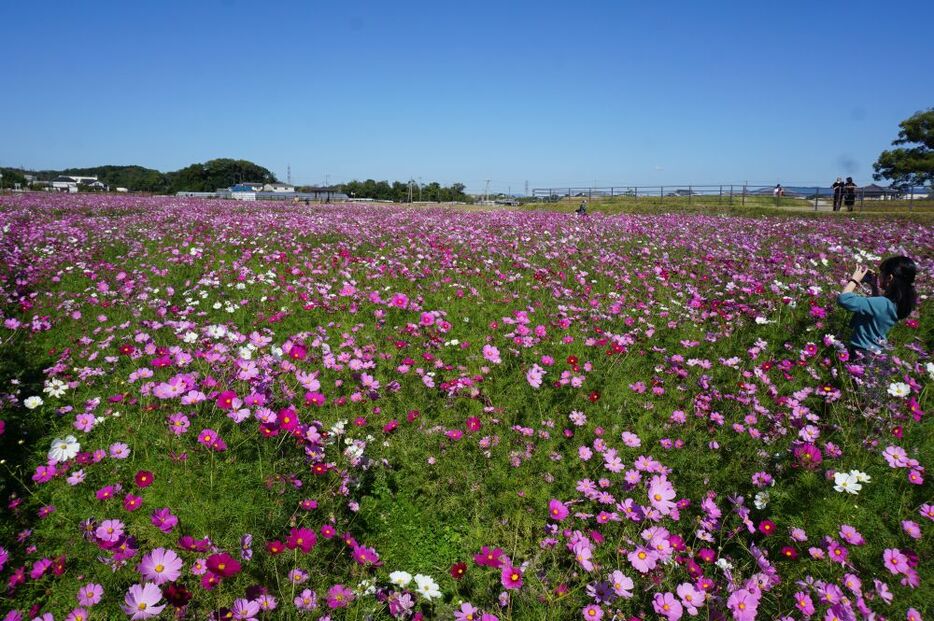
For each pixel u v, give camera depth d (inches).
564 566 123.5
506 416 172.2
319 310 275.6
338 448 147.1
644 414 175.5
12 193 1605.6
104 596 106.3
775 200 1389.0
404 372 194.4
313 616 101.7
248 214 895.1
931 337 242.4
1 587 105.7
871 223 804.0
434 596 110.2
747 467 150.5
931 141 2048.5
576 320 266.7
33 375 195.9
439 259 420.5
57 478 134.8
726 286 320.2
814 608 102.3
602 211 1354.6
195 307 274.5
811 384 198.4
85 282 331.9
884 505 131.1
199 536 116.1
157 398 157.3
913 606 104.4
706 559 110.8
